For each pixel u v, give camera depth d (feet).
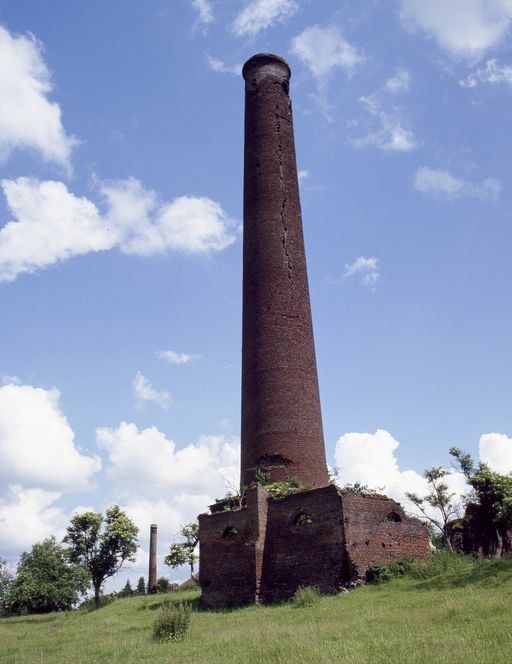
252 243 140.77
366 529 91.09
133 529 161.07
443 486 130.72
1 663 55.88
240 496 112.68
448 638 44.93
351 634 51.08
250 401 128.47
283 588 94.38
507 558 81.56
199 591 132.98
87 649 62.95
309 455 123.44
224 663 43.86
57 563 205.16
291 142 151.74
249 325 134.62
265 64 155.43
